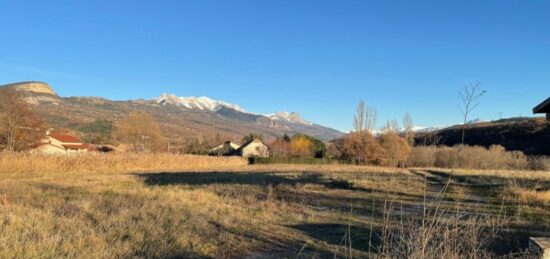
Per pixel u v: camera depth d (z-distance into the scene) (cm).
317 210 1348
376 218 1185
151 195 1563
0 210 1027
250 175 3194
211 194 1644
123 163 4122
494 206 1388
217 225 1050
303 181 2431
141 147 7038
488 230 908
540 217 1169
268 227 1043
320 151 8425
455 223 677
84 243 766
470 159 3038
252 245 862
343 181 2295
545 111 1144
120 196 1476
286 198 1667
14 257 648
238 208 1329
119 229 904
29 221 913
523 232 914
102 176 2753
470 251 635
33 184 1980
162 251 765
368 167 4988
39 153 3534
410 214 1225
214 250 815
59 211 1088
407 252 574
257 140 9250
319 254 796
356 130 6456
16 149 4738
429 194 1783
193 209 1234
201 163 5325
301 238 929
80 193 1606
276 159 6800
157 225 962
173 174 3378
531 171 3603
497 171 3381
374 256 755
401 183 2208
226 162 5819
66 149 6769
